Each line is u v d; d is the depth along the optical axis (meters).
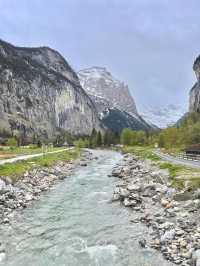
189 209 24.92
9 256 19.03
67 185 44.66
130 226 24.41
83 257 19.02
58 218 26.97
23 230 23.66
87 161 92.44
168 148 120.38
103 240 21.66
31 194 35.97
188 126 141.25
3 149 103.44
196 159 56.66
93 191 39.75
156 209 27.91
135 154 108.50
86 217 27.30
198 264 16.05
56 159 72.62
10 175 39.50
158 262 17.77
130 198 32.12
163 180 36.94
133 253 19.23
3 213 27.36
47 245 20.88
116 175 54.75
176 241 19.52
